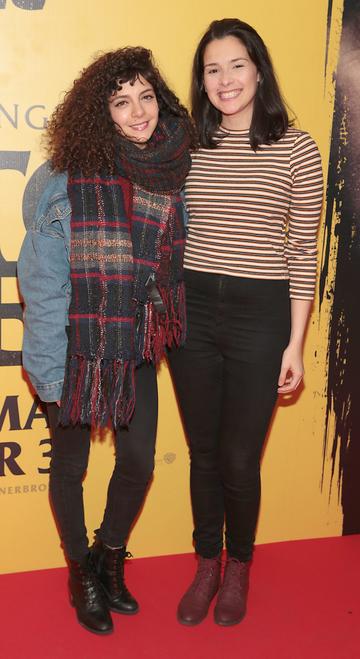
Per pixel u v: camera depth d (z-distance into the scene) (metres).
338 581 2.21
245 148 1.75
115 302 1.65
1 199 2.02
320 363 2.34
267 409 1.82
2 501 2.19
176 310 1.81
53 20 1.95
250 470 1.88
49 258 1.66
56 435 1.82
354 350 2.36
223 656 1.85
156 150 1.69
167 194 1.73
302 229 1.77
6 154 1.99
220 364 1.86
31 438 2.17
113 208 1.64
